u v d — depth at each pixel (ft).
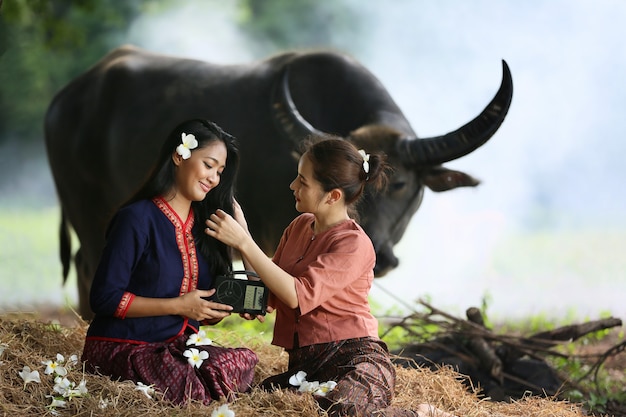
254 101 38.60
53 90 133.28
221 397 20.80
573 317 49.85
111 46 133.90
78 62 132.57
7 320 24.12
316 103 37.42
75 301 58.54
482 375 29.45
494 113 32.76
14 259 81.41
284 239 23.72
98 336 21.59
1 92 132.05
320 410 20.39
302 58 38.42
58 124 43.65
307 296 21.16
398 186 34.06
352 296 22.07
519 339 31.37
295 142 34.65
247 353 22.22
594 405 28.91
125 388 20.51
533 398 25.98
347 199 22.43
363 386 20.94
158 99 40.78
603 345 39.29
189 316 21.48
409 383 24.85
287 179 36.96
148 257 21.74
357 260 21.75
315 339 21.88
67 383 20.16
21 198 132.26
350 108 37.11
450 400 24.27
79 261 43.47
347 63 37.93
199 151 21.67
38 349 23.12
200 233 22.30
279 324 22.65
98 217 42.75
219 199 22.58
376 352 21.81
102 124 42.01
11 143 133.49
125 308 21.22
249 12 136.67
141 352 21.27
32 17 107.45
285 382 22.18
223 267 22.61
